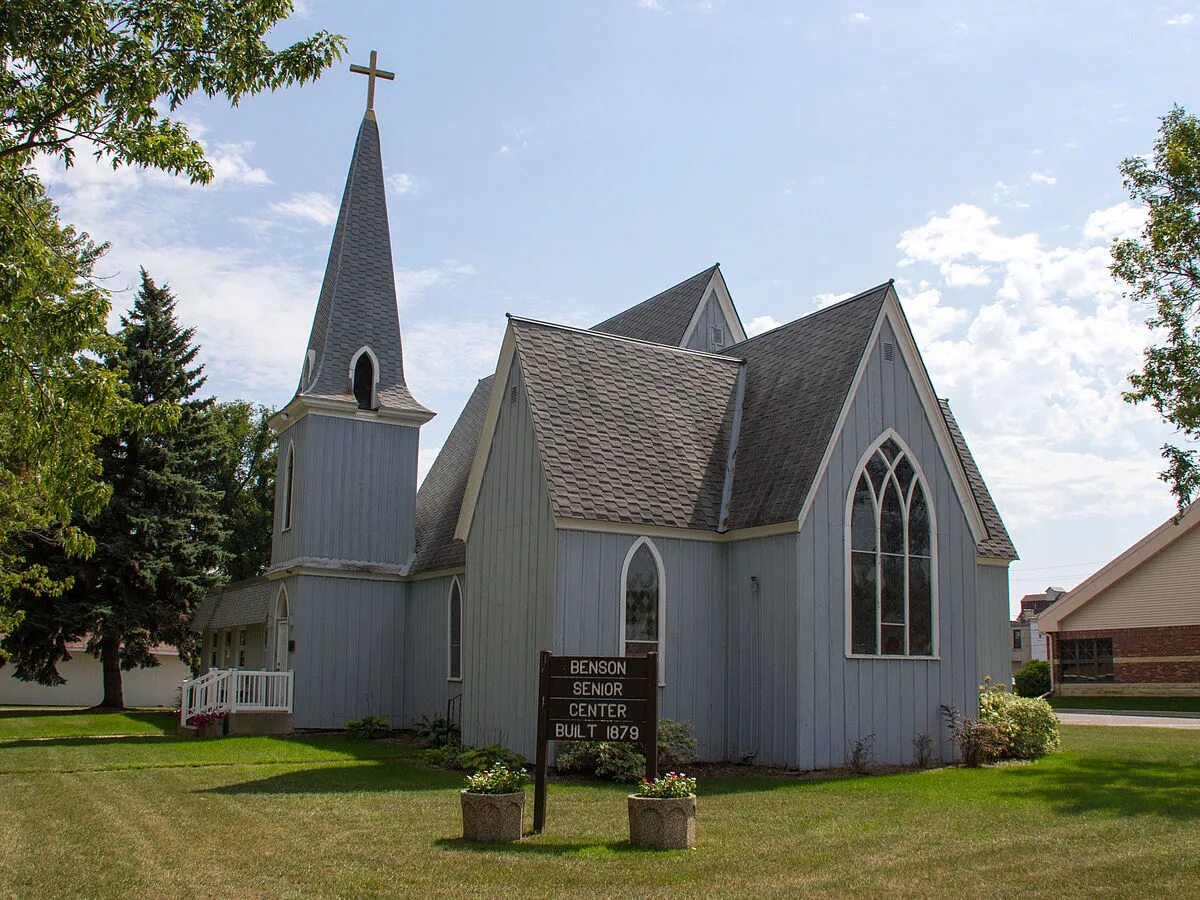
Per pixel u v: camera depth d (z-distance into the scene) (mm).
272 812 13484
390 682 28672
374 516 29016
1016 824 12672
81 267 24141
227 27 11500
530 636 19391
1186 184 23859
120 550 34719
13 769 18406
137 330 37938
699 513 20375
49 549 34656
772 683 19234
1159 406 23875
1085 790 15477
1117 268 24406
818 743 18719
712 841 11578
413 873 9852
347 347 29562
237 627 40031
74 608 34531
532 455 20047
